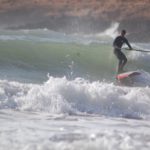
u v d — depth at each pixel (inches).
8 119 1470.2
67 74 2874.0
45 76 2716.5
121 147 1045.2
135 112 1860.2
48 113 1670.8
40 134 1210.6
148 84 2655.0
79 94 1846.7
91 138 1135.0
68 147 1039.6
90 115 1729.8
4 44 3179.1
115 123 1573.6
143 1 7391.7
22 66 2866.6
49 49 3240.7
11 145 1067.9
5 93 1787.6
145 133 1302.9
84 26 6717.5
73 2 7253.9
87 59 3245.6
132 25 6865.2
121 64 2763.3
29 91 1793.8
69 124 1456.7
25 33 4330.7
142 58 3398.1
